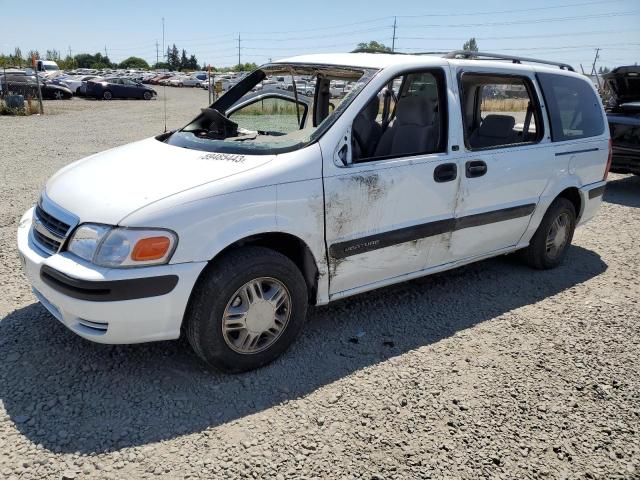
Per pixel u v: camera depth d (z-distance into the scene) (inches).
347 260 134.9
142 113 844.0
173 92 1726.1
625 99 349.4
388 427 108.0
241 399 114.7
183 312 111.5
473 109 182.7
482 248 169.9
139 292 105.7
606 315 162.4
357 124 152.4
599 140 200.2
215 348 116.7
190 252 109.0
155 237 105.7
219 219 111.9
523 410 115.6
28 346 130.0
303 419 109.1
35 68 819.4
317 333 143.8
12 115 767.7
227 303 115.6
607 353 140.4
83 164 139.4
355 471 96.0
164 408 110.3
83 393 113.7
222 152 131.0
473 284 181.9
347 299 165.3
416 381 124.0
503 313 161.2
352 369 127.9
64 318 113.3
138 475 92.7
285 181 120.0
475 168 155.5
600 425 112.3
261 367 126.4
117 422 105.4
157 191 112.0
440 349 138.8
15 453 96.0
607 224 263.7
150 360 127.2
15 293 157.1
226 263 115.2
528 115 179.2
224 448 100.0
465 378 126.2
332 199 127.3
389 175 136.3
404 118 154.5
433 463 99.1
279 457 98.4
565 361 135.7
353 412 112.0
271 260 119.6
